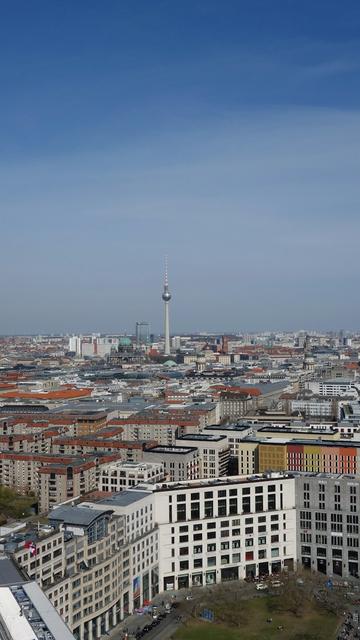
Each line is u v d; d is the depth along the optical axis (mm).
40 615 189375
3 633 179125
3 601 197500
